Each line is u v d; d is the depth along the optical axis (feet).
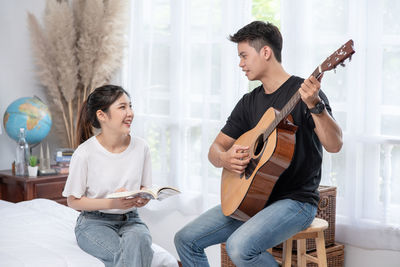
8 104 11.81
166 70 11.24
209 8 10.05
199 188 10.76
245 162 6.43
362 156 8.21
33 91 12.23
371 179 8.18
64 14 11.77
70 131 12.40
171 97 10.87
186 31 10.64
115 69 12.30
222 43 9.78
